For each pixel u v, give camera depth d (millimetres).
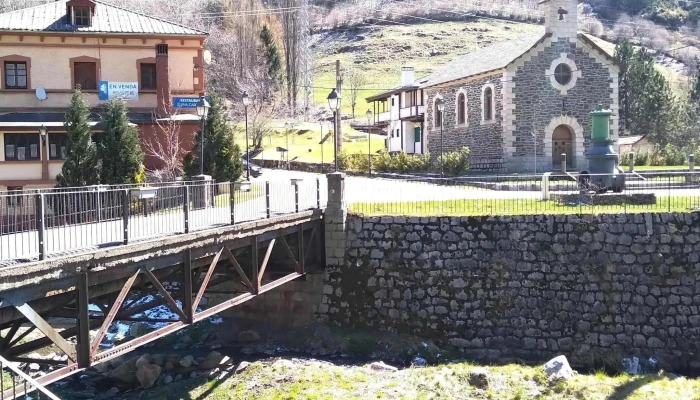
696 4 119250
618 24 110312
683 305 17625
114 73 30328
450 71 43969
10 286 8336
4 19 30094
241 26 72750
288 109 70875
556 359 16172
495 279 18328
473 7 120875
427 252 18750
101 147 24688
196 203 14852
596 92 34406
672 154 44125
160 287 11539
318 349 18094
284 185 18625
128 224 11125
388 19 118250
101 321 12742
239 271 14414
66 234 11031
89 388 16000
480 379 15359
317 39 114750
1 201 9422
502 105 33812
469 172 34312
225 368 16781
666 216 18047
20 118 28719
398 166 38438
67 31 29453
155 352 18031
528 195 23125
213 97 28734
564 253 18188
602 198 20219
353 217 19328
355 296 18953
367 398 14609
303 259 17891
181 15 74250
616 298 17797
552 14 33719
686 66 95562
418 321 18484
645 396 14422
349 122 72750
